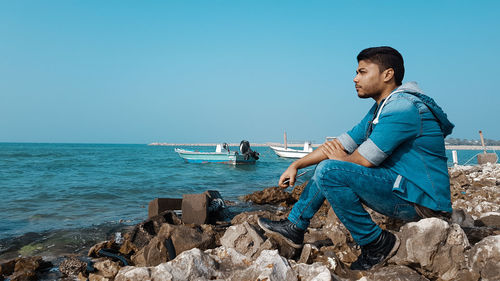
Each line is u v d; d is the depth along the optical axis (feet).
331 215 14.88
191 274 7.73
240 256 8.76
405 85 7.29
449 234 7.43
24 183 39.47
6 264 10.16
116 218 19.31
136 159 113.60
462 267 7.39
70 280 9.41
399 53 7.55
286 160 122.21
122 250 11.82
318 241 10.80
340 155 7.63
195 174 57.00
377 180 7.07
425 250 7.27
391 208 7.30
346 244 10.08
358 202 7.43
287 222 8.48
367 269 7.90
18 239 14.29
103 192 31.37
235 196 29.40
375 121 7.34
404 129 6.77
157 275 7.53
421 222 7.30
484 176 35.94
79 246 13.35
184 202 16.25
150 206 17.65
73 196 28.78
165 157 133.49
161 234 10.51
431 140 6.95
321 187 7.49
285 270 7.17
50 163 84.33
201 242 10.35
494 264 6.98
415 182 6.92
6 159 103.55
